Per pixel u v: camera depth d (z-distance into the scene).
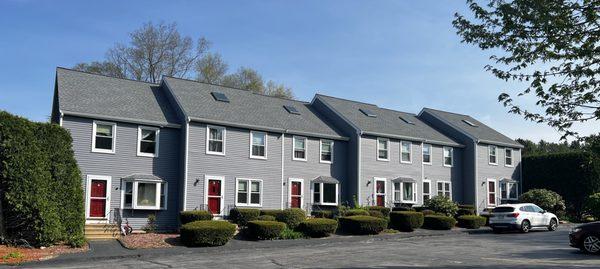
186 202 26.12
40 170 18.94
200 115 27.14
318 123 34.03
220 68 51.91
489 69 8.18
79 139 24.09
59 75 26.78
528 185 43.25
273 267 15.23
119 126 25.39
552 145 70.56
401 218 28.44
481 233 28.83
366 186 33.41
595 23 7.28
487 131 43.56
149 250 19.27
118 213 24.55
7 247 18.02
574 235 18.20
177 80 30.75
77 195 20.02
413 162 36.69
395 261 16.53
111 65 46.47
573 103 7.65
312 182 31.75
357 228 26.08
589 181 38.78
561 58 7.64
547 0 7.25
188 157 26.47
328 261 16.58
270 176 29.70
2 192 18.38
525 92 7.92
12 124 18.58
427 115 43.50
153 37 47.47
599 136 7.50
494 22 7.80
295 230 25.27
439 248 20.58
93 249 19.05
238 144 28.58
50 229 18.83
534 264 15.45
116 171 24.97
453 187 39.41
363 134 33.62
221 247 20.56
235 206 27.92
